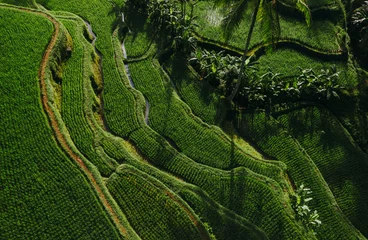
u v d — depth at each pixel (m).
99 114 26.52
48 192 20.67
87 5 35.28
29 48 27.95
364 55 32.78
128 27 33.47
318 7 36.34
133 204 21.22
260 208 21.84
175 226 20.42
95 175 21.97
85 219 19.94
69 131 24.34
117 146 24.11
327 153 25.70
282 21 35.22
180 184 22.44
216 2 21.33
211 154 24.52
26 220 19.52
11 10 31.25
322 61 32.06
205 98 28.11
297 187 23.91
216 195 22.31
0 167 21.33
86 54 29.45
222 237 20.42
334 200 23.23
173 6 33.47
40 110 24.20
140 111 26.59
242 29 34.00
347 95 29.17
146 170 22.98
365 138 26.84
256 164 24.23
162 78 29.23
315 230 21.86
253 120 27.20
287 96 28.48
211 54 30.16
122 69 29.50
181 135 25.48
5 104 24.27
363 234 22.17
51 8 34.59
